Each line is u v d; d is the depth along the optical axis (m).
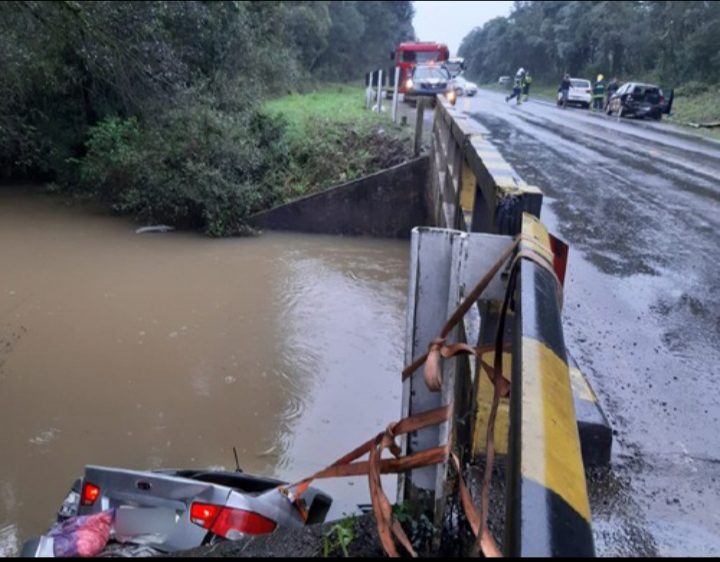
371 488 1.98
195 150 12.70
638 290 5.29
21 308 8.09
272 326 7.79
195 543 3.05
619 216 7.79
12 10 12.86
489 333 2.62
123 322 7.73
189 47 16.36
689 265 5.98
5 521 4.18
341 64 49.78
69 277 9.45
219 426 5.48
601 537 2.42
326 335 7.58
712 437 3.17
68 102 15.84
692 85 21.62
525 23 63.78
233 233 12.66
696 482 2.79
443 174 8.95
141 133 14.02
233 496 3.13
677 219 7.73
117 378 6.26
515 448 1.22
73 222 12.82
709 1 21.53
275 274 10.09
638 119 22.94
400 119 17.69
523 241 1.89
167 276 9.72
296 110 17.75
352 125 15.34
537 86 55.38
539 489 1.11
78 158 15.62
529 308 1.54
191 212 12.79
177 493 3.12
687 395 3.59
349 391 6.21
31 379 6.16
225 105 15.36
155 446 5.15
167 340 7.22
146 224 12.91
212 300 8.73
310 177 13.79
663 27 24.42
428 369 1.88
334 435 5.43
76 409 5.65
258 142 13.92
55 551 2.84
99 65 14.19
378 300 8.97
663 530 2.47
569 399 1.32
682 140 16.08
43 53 13.88
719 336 4.43
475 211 4.04
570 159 12.23
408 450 2.27
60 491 4.53
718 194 9.24
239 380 6.34
